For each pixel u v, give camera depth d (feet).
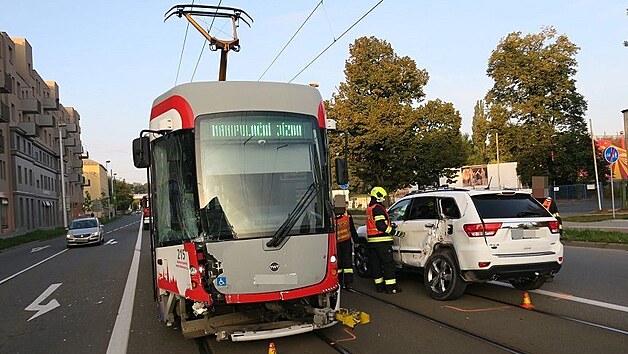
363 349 22.11
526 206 29.66
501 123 154.10
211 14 51.01
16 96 170.40
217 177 22.56
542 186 46.70
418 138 123.65
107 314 32.42
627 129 99.50
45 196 207.72
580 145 157.28
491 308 27.89
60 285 45.83
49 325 30.30
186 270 22.18
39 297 40.14
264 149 23.36
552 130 151.43
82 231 93.40
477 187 32.63
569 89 151.64
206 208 22.15
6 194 155.02
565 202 152.46
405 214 34.45
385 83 120.67
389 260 33.01
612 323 23.95
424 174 124.88
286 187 23.25
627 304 27.27
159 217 24.81
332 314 22.58
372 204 33.53
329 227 23.63
